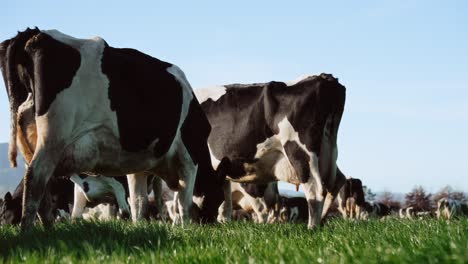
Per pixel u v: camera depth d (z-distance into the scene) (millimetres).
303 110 12820
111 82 9195
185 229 8914
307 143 12734
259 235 8102
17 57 8633
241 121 13852
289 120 12984
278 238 6992
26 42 8586
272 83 13328
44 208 9047
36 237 7402
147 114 9891
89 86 8930
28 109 8664
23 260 5641
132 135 9633
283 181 13648
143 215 11625
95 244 6750
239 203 18594
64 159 8812
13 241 7289
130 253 5973
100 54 9102
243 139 13773
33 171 8328
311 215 12375
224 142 14086
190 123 11227
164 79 10461
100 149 9312
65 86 8641
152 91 10055
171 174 11195
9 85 8680
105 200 19062
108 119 9211
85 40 9086
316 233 8742
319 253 5234
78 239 7238
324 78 12789
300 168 12727
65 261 5234
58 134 8508
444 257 4305
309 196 12516
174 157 11078
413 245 5461
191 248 6125
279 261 4805
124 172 10055
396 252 4762
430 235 6629
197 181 12047
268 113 13305
